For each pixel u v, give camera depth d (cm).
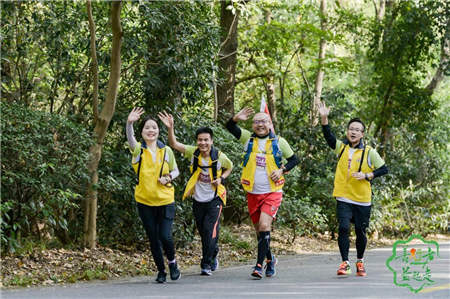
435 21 2053
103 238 1126
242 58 2036
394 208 1797
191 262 1099
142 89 1173
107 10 1171
